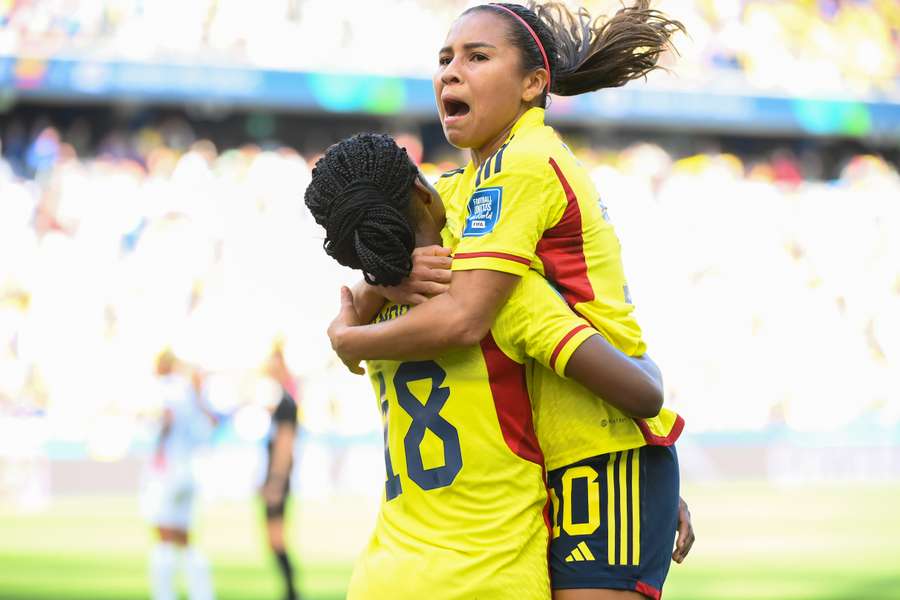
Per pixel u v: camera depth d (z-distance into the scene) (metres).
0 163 56.69
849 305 60.34
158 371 27.56
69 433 46.53
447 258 8.47
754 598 28.14
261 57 57.16
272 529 27.39
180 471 26.94
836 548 36.06
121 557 33.00
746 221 61.75
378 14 59.91
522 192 8.40
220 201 57.19
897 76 65.81
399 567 8.53
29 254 53.22
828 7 66.88
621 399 8.43
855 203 64.38
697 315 57.78
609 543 8.70
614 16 10.16
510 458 8.55
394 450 8.84
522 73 8.91
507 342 8.54
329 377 51.56
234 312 52.91
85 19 55.59
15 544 35.06
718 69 63.06
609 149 67.19
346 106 58.28
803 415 56.97
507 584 8.40
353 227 8.15
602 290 8.86
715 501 47.28
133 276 53.41
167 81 55.59
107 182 56.44
